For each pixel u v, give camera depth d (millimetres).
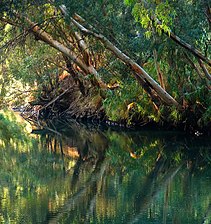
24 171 15625
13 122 28109
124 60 19078
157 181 14102
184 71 20188
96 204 11594
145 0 14414
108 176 14875
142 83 21125
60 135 24703
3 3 15930
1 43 22562
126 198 12172
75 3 16812
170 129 23672
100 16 18172
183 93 21234
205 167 15922
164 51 19141
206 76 19375
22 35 18906
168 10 14289
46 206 11352
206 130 21688
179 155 18094
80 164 16938
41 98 33938
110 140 22438
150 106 23625
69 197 12273
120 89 23625
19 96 35594
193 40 17328
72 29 19125
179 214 10758
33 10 18266
